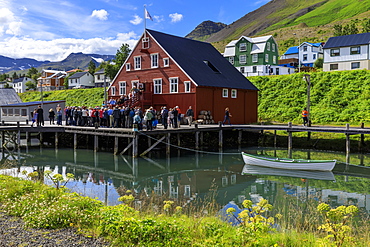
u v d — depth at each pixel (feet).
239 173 64.34
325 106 128.16
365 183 56.03
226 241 23.97
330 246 22.91
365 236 27.89
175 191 50.52
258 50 215.92
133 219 25.76
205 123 104.06
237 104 122.01
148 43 116.98
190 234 25.61
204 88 107.34
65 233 25.91
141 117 83.61
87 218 28.32
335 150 90.53
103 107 102.78
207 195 47.98
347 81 136.26
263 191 50.60
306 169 65.62
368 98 123.65
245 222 26.68
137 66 121.60
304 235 26.76
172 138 97.04
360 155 82.58
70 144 105.09
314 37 362.74
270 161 69.26
